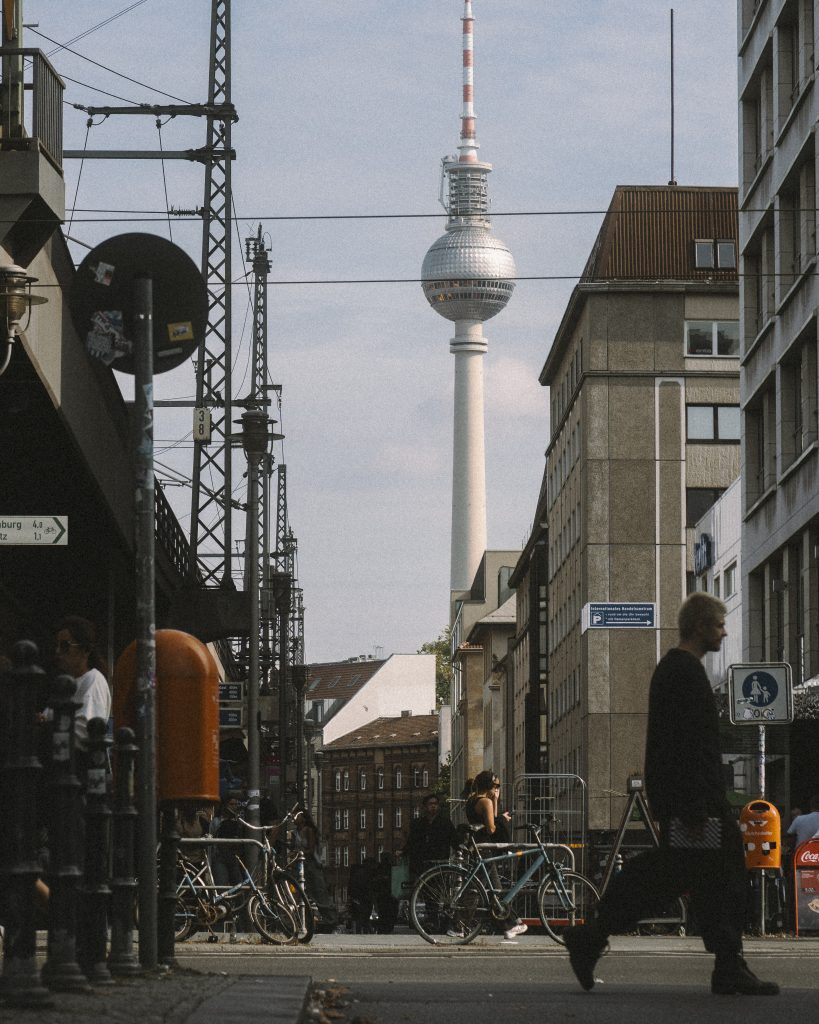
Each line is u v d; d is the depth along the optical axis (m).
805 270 53.12
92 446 34.31
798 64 56.25
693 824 12.99
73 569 41.91
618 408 93.81
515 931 24.84
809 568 53.34
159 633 13.91
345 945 24.27
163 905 13.91
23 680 9.16
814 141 52.72
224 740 57.66
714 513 69.56
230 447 54.28
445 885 24.84
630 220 96.62
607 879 30.20
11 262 26.66
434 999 12.82
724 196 97.75
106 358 13.55
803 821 33.41
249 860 24.67
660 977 16.00
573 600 99.44
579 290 94.50
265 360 79.88
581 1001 12.61
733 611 64.75
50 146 27.53
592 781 90.12
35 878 9.15
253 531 40.78
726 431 93.81
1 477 34.78
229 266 54.72
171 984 11.62
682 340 94.12
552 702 111.62
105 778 11.44
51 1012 8.90
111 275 13.65
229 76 55.47
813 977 16.03
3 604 36.56
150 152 54.97
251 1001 10.55
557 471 109.19
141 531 12.98
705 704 13.05
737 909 13.20
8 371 28.23
